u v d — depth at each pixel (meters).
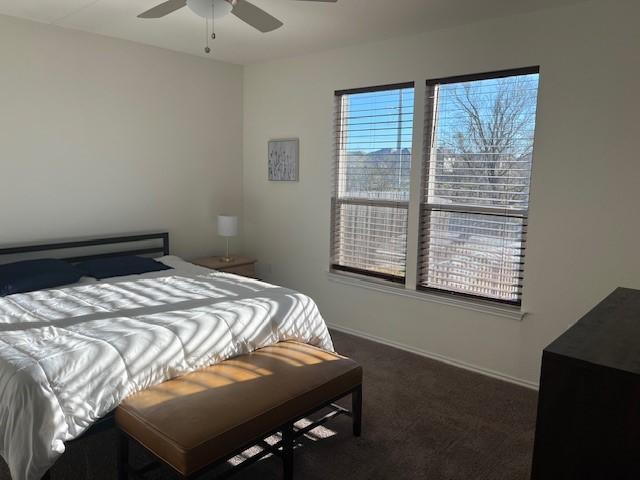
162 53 4.07
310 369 2.39
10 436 1.86
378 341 3.97
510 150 3.17
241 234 4.95
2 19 3.22
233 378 2.26
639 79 2.64
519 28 3.01
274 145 4.53
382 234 3.92
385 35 3.53
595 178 2.83
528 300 3.15
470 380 3.27
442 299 3.52
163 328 2.30
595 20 2.74
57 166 3.58
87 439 2.49
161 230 4.27
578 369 0.91
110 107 3.81
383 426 2.66
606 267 2.84
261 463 2.33
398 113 3.69
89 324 2.38
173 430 1.82
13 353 2.02
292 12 3.02
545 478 0.97
